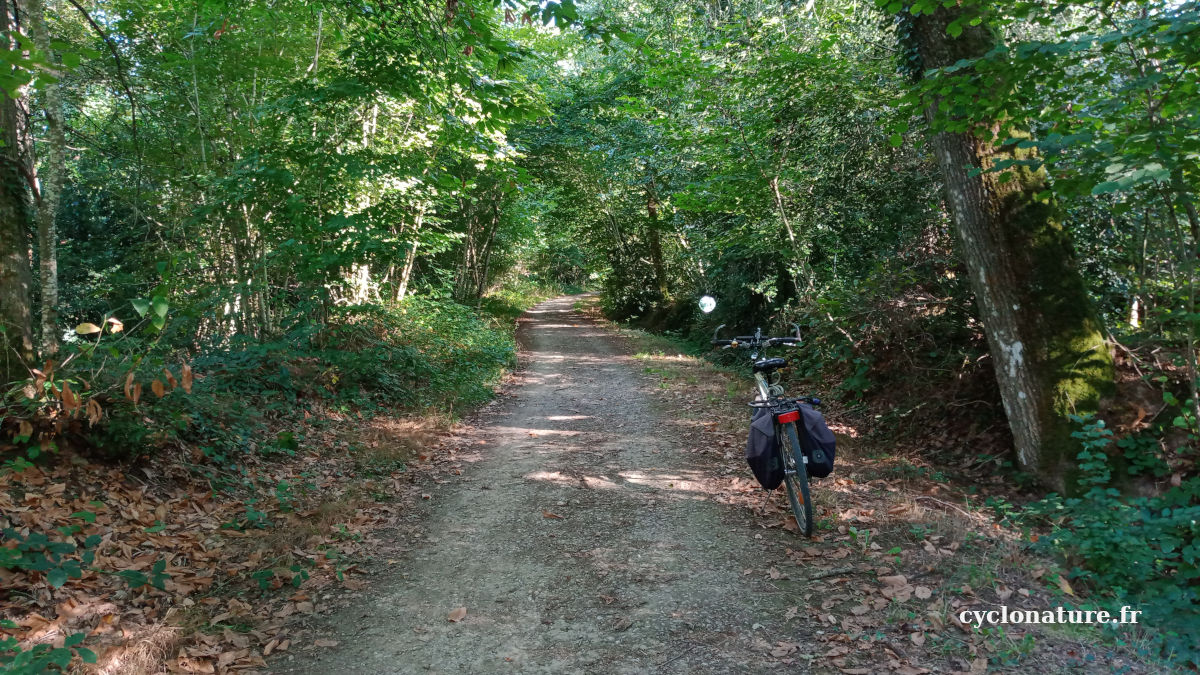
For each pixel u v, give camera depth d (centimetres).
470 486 621
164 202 1046
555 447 762
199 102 955
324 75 950
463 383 1145
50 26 964
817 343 953
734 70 1156
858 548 423
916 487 548
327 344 1014
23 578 357
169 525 479
